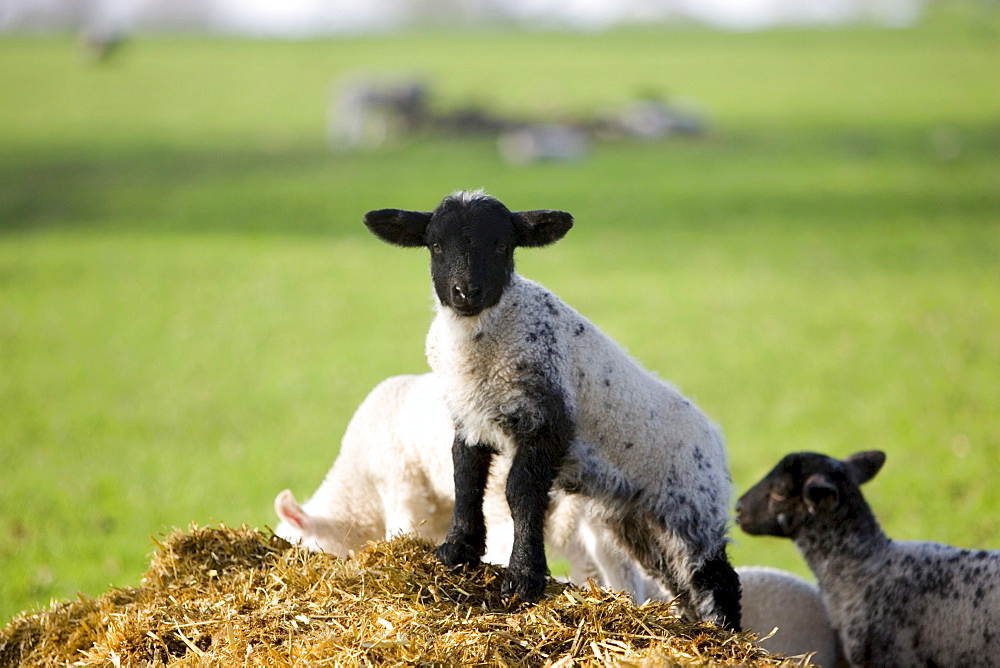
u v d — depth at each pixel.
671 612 6.23
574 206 32.19
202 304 22.20
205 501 11.38
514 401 5.63
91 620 5.98
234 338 19.52
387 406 7.23
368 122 45.38
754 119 47.75
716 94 54.94
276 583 5.77
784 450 12.81
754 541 10.45
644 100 51.28
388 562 5.79
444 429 6.77
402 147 42.97
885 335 18.45
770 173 36.69
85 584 9.22
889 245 26.53
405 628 5.16
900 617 7.28
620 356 6.16
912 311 20.08
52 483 12.08
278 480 12.10
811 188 33.94
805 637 7.66
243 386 16.47
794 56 68.62
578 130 44.50
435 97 51.53
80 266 25.70
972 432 12.90
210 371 17.38
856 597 7.50
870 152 39.75
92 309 21.80
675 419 6.18
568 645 5.10
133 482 12.09
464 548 5.75
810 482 7.35
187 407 15.40
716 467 6.24
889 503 10.80
